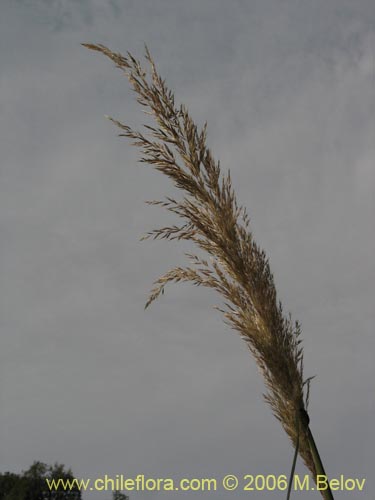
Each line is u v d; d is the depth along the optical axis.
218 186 1.95
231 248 1.91
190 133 1.95
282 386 1.82
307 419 1.81
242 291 1.92
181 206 1.98
